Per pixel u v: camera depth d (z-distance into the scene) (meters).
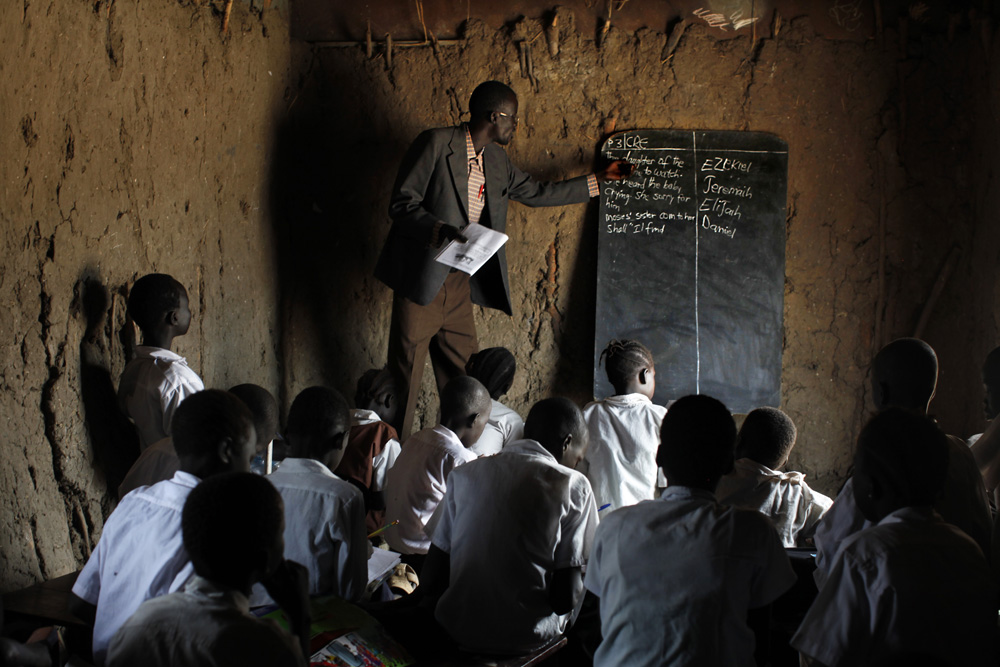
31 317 2.95
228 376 4.25
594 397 4.81
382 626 2.18
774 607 2.58
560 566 2.25
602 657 1.88
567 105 4.75
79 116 3.17
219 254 4.17
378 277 4.33
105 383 3.34
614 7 4.70
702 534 1.79
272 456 3.73
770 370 4.71
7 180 2.81
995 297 4.32
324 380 4.95
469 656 2.25
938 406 4.66
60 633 2.22
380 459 3.29
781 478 2.71
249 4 4.38
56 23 3.02
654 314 4.75
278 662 1.44
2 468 2.82
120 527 1.95
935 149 4.60
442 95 4.78
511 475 2.28
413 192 4.07
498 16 4.75
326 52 4.82
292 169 4.89
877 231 4.67
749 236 4.69
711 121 4.71
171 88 3.76
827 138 4.66
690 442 1.87
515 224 4.86
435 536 2.43
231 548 1.47
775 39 4.65
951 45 4.55
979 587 1.62
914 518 1.70
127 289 3.46
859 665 1.63
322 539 2.26
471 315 4.55
